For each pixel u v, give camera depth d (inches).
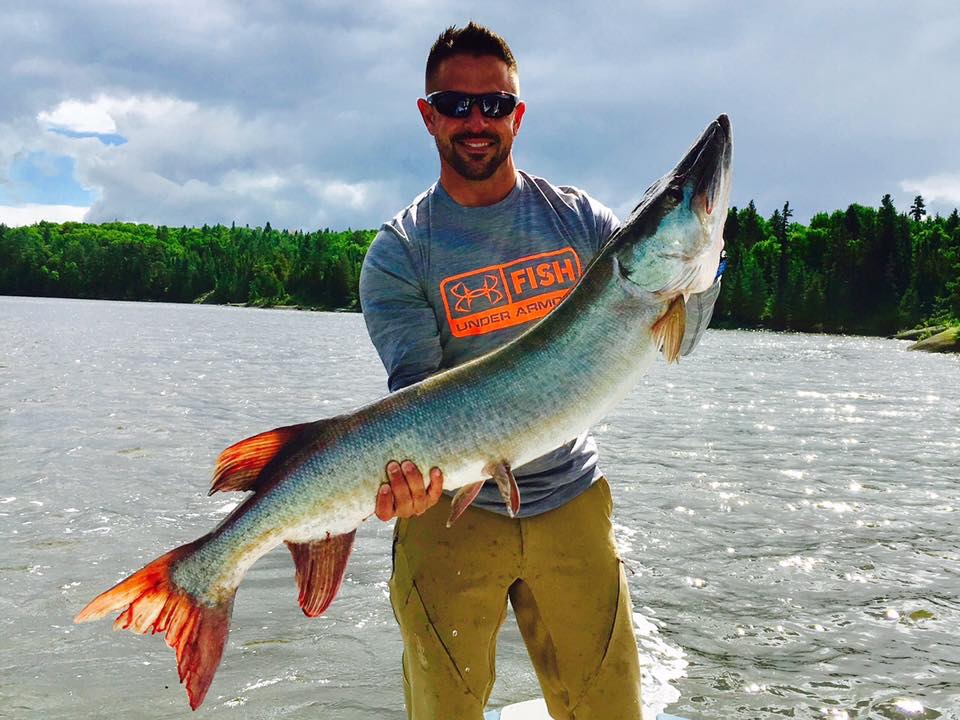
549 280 57.3
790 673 85.0
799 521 139.2
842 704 79.2
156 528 126.4
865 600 104.1
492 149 55.3
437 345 57.5
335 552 52.4
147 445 190.1
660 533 131.5
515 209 57.4
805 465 186.1
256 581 108.2
